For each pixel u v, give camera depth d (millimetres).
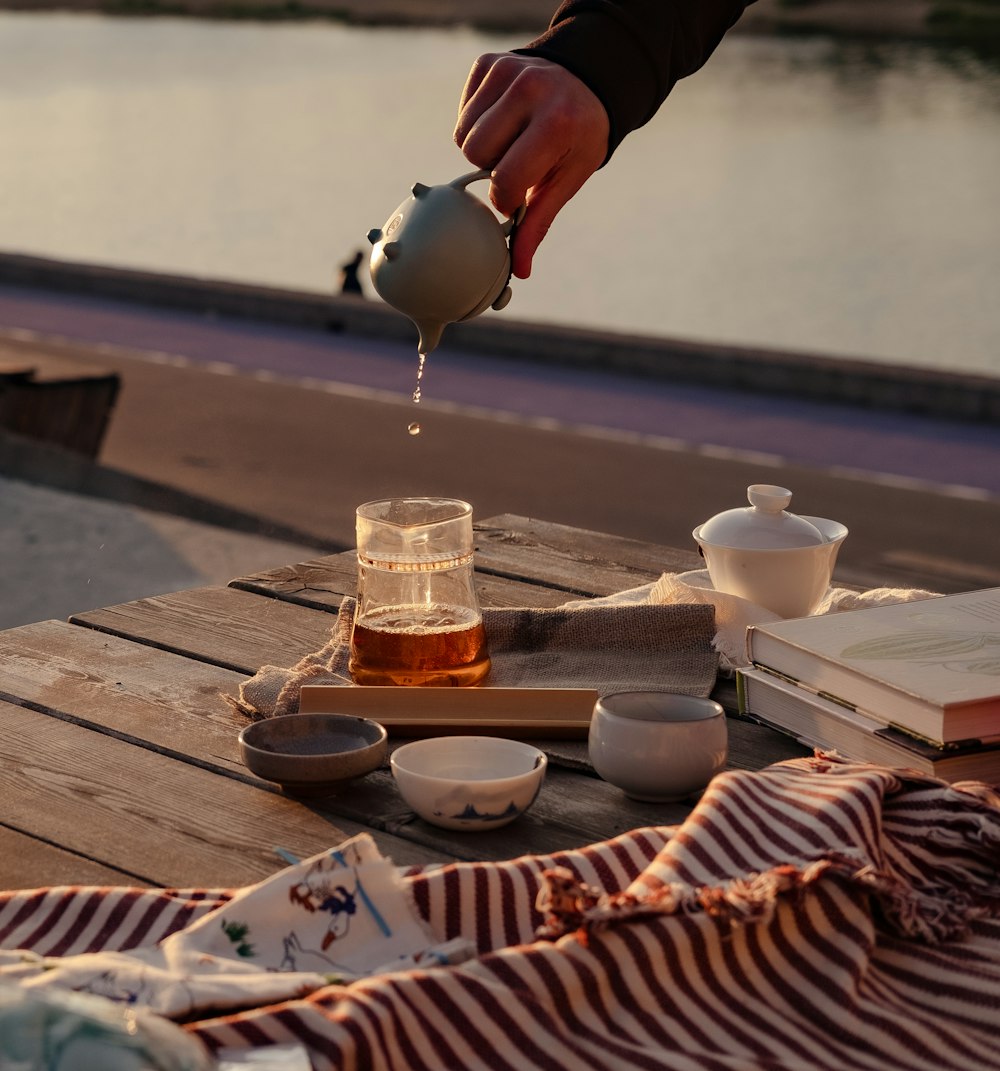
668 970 1009
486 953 1095
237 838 1312
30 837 1311
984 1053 970
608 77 1616
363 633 1597
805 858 1107
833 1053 972
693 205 30875
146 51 79000
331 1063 877
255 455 6703
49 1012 755
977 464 6773
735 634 1720
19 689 1675
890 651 1464
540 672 1703
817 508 5953
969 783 1284
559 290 22156
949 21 70500
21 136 42062
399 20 94250
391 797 1404
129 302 12016
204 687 1683
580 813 1373
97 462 6320
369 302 10547
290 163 37500
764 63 62406
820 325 19734
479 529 2406
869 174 35656
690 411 8023
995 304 20797
